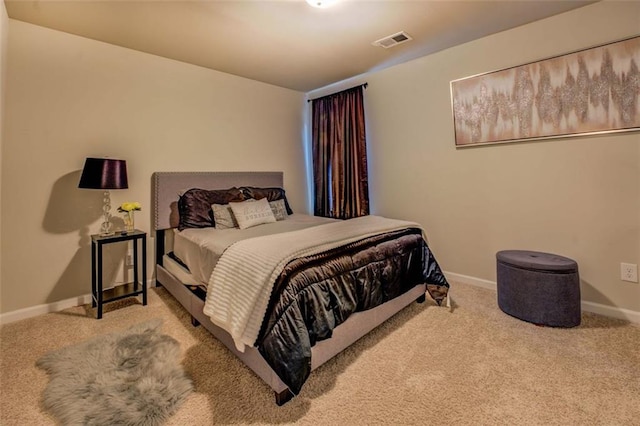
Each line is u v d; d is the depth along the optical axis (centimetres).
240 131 373
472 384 158
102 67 269
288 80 386
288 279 156
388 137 356
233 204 297
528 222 264
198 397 150
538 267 215
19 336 209
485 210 288
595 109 226
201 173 331
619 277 225
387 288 213
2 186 226
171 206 310
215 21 235
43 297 246
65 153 252
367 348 192
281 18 232
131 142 288
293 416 138
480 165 288
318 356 163
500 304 243
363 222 263
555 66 240
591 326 214
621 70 215
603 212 229
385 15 232
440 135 312
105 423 131
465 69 288
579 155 236
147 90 296
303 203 451
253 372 169
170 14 224
